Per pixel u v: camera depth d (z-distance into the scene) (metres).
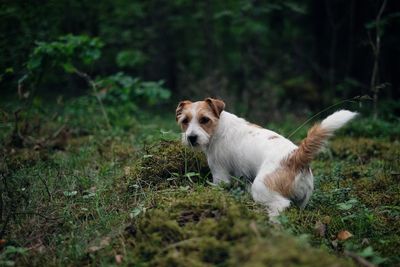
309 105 11.79
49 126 8.24
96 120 8.58
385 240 3.97
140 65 12.96
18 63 7.86
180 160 5.23
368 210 4.46
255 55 13.84
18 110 6.92
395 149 6.97
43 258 3.75
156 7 13.10
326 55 12.59
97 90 8.98
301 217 4.21
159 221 3.63
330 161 6.64
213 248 3.22
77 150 6.84
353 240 3.95
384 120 9.09
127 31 12.48
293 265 2.72
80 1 11.06
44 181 4.86
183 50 13.88
